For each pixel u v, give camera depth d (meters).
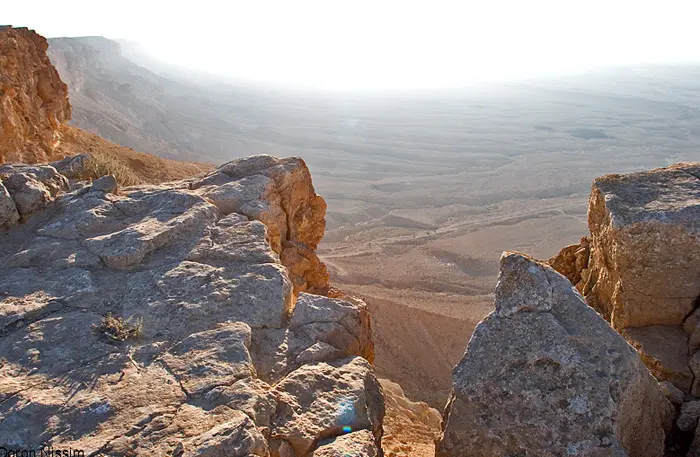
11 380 5.53
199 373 5.62
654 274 7.07
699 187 7.56
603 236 7.95
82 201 9.46
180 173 31.58
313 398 5.57
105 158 12.09
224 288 7.15
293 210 11.24
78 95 100.31
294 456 5.01
